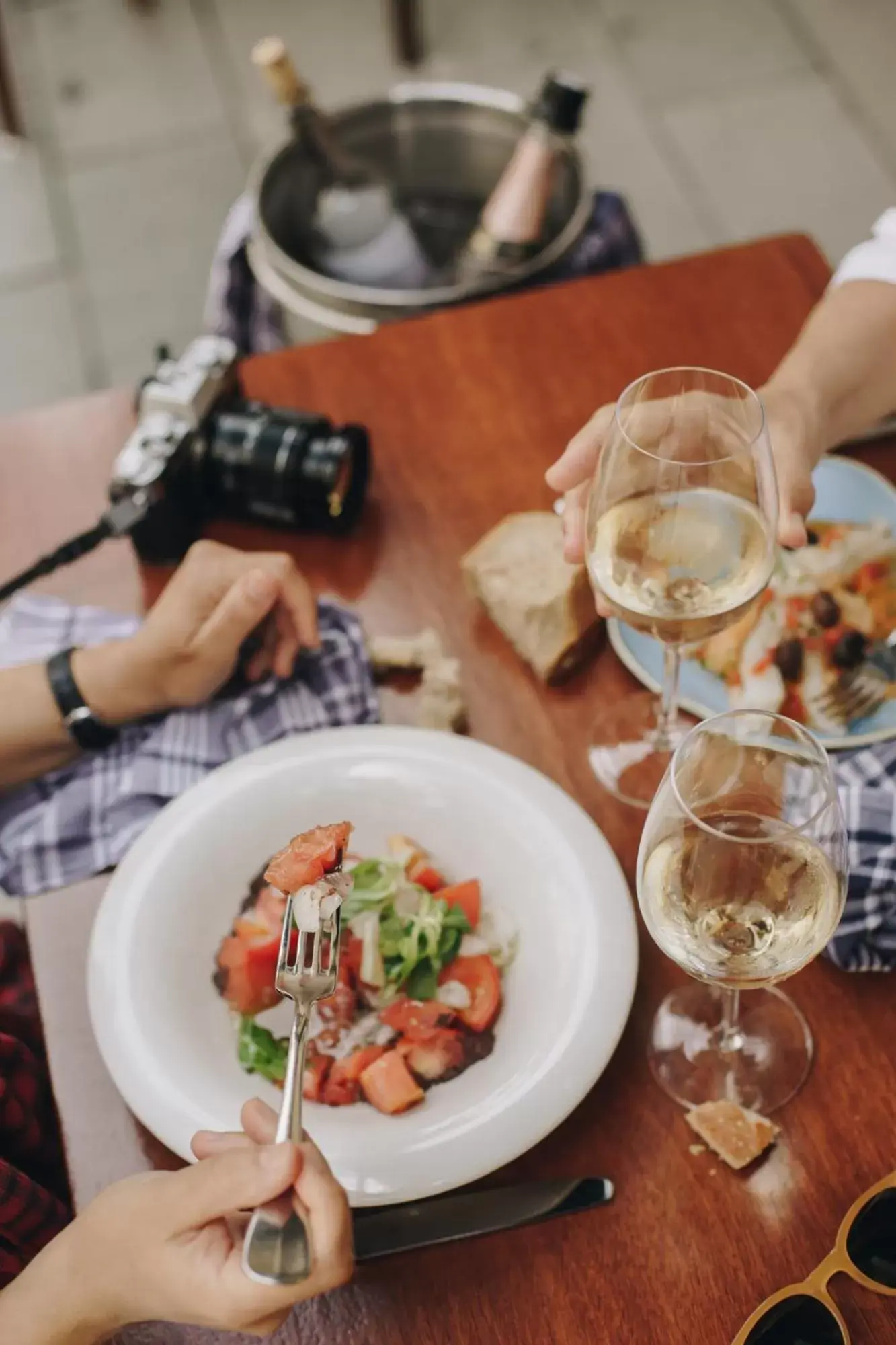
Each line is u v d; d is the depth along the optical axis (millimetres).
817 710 984
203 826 917
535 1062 790
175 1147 776
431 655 1054
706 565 864
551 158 1631
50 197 2828
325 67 3006
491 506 1174
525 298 1340
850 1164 790
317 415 1127
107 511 1089
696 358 1271
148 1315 719
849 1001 859
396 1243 764
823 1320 720
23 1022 1047
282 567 1040
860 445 1167
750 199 2730
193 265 2682
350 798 938
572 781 986
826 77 2932
